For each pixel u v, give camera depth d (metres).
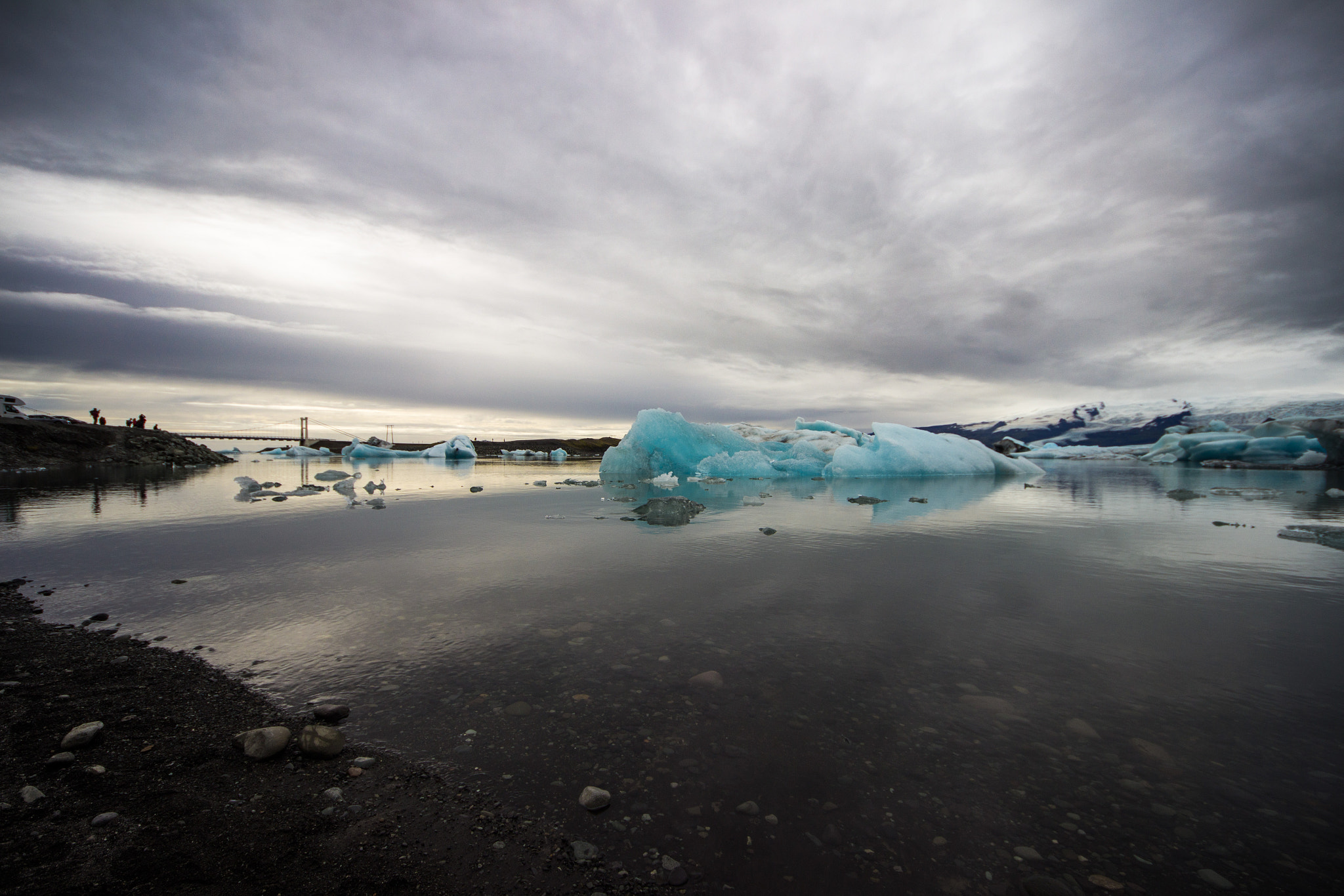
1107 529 8.00
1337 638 3.65
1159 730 2.51
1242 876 1.67
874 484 16.48
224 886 1.69
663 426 20.58
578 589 4.81
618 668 3.19
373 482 16.77
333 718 2.66
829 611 4.21
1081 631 3.78
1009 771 2.21
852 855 1.78
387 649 3.49
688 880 1.69
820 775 2.18
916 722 2.58
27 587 4.88
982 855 1.77
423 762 2.30
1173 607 4.29
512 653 3.42
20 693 2.92
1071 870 1.71
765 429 25.30
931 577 5.21
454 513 9.81
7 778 2.20
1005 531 7.84
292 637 3.70
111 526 8.24
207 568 5.56
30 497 12.32
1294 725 2.54
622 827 1.91
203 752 2.40
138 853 1.81
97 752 2.39
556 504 11.32
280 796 2.12
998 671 3.13
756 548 6.57
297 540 7.14
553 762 2.29
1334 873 1.67
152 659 3.35
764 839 1.85
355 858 1.80
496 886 1.68
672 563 5.81
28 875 1.70
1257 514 9.62
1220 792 2.07
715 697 2.83
